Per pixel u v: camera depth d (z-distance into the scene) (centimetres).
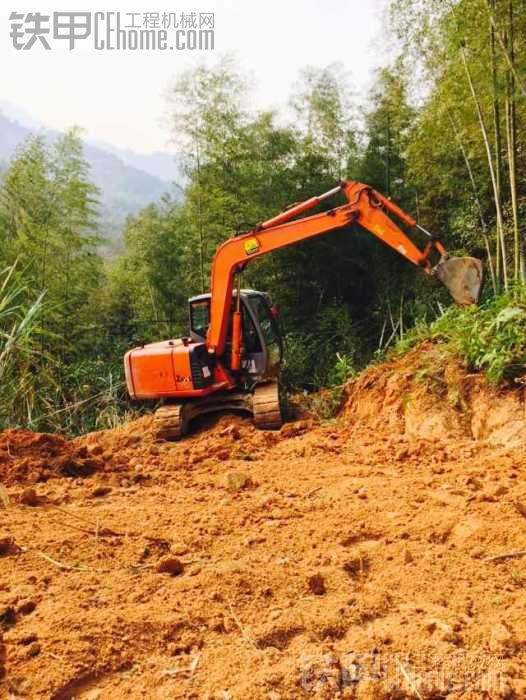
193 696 241
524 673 247
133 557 362
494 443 591
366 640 269
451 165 1213
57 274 1380
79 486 529
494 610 291
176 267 1773
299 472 544
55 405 1062
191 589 319
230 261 818
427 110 1048
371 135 1495
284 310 1527
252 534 392
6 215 1365
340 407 832
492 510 399
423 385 701
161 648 274
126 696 243
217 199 1366
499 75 833
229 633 284
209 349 839
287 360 1316
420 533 379
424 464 548
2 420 738
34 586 327
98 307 1831
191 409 849
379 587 319
